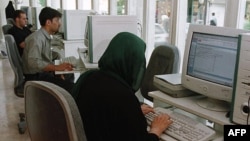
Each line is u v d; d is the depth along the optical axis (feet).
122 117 3.69
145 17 10.93
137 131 3.79
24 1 27.14
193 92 5.77
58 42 13.61
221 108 5.01
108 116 3.68
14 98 13.34
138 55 4.32
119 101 3.72
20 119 10.50
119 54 4.29
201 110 4.99
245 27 7.10
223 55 4.85
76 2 18.07
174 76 6.22
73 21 12.69
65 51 12.76
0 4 26.32
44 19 9.89
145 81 8.29
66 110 3.14
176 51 7.55
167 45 7.95
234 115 4.34
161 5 10.44
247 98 4.11
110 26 9.15
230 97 4.77
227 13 7.22
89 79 3.99
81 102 3.79
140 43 4.44
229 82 4.77
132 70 4.33
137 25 9.62
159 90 6.14
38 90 3.46
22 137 9.50
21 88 9.42
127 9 12.21
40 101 3.49
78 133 3.24
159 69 7.89
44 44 9.86
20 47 13.61
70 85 7.02
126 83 4.11
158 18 10.73
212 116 4.71
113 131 3.69
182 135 4.50
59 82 7.43
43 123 3.59
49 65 9.46
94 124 3.71
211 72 5.06
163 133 4.65
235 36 4.65
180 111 5.74
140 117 3.92
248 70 4.04
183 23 9.38
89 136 3.72
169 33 9.67
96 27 9.02
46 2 23.67
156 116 5.05
